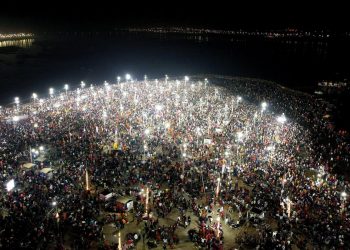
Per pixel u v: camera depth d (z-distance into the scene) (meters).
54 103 71.12
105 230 30.50
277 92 91.44
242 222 31.98
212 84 98.94
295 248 28.89
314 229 30.38
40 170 39.22
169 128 54.50
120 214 31.91
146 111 64.06
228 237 30.17
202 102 73.19
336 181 40.38
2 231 28.58
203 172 40.06
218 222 29.62
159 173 39.97
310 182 38.88
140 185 37.41
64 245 28.30
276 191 36.44
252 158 44.03
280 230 30.52
